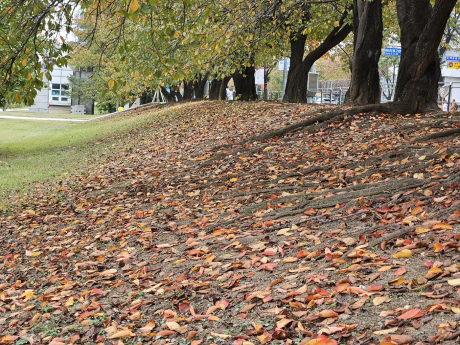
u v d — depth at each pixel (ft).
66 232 27.32
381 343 9.71
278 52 72.95
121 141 64.69
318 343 10.23
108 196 33.86
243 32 37.55
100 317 15.03
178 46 28.32
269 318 12.65
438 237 14.73
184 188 30.91
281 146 35.78
